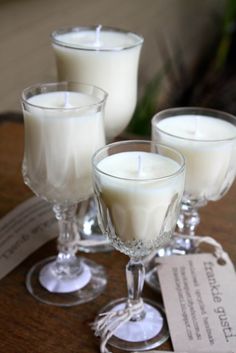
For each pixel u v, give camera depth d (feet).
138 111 3.97
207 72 5.85
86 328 1.51
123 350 1.46
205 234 1.87
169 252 1.79
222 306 1.55
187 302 1.57
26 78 3.45
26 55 3.37
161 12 5.32
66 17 3.74
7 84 3.26
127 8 4.65
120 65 1.77
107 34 1.97
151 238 1.42
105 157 1.49
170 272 1.65
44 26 3.50
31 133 1.53
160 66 5.53
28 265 1.74
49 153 1.52
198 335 1.47
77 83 1.67
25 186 2.08
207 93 5.28
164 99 5.38
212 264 1.68
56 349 1.44
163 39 5.46
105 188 1.37
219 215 1.96
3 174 2.14
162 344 1.48
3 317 1.53
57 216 1.67
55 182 1.56
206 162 1.56
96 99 1.62
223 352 1.43
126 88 1.83
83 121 1.49
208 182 1.61
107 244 1.81
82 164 1.54
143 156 1.50
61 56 1.78
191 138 1.62
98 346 1.46
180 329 1.49
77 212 1.97
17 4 3.10
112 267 1.74
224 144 1.55
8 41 3.14
